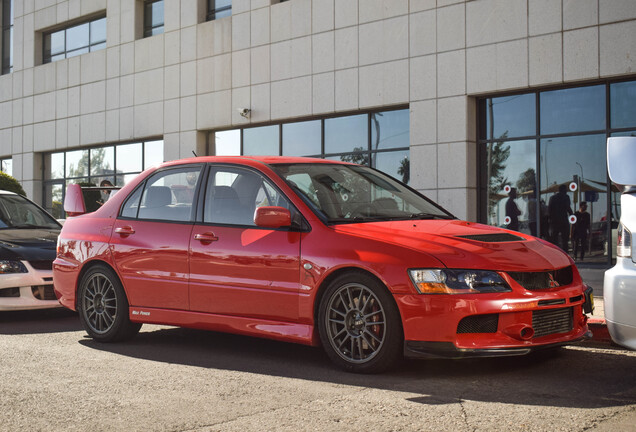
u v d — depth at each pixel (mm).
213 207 6066
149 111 20297
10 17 26125
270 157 6297
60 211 23938
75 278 6879
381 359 4969
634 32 11992
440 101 14320
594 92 12727
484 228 5656
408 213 5934
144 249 6332
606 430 3721
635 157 4633
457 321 4707
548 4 12906
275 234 5551
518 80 13297
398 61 14953
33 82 24469
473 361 5512
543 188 13336
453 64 14125
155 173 6664
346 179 6145
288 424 3916
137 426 3920
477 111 14164
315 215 5469
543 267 5000
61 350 6293
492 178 14000
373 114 15703
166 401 4457
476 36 13812
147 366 5551
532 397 4418
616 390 4594
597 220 12711
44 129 24031
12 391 4746
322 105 16266
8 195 10039
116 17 21328
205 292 5883
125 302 6527
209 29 18672
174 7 19547
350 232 5250
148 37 20422
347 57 15797
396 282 4867
